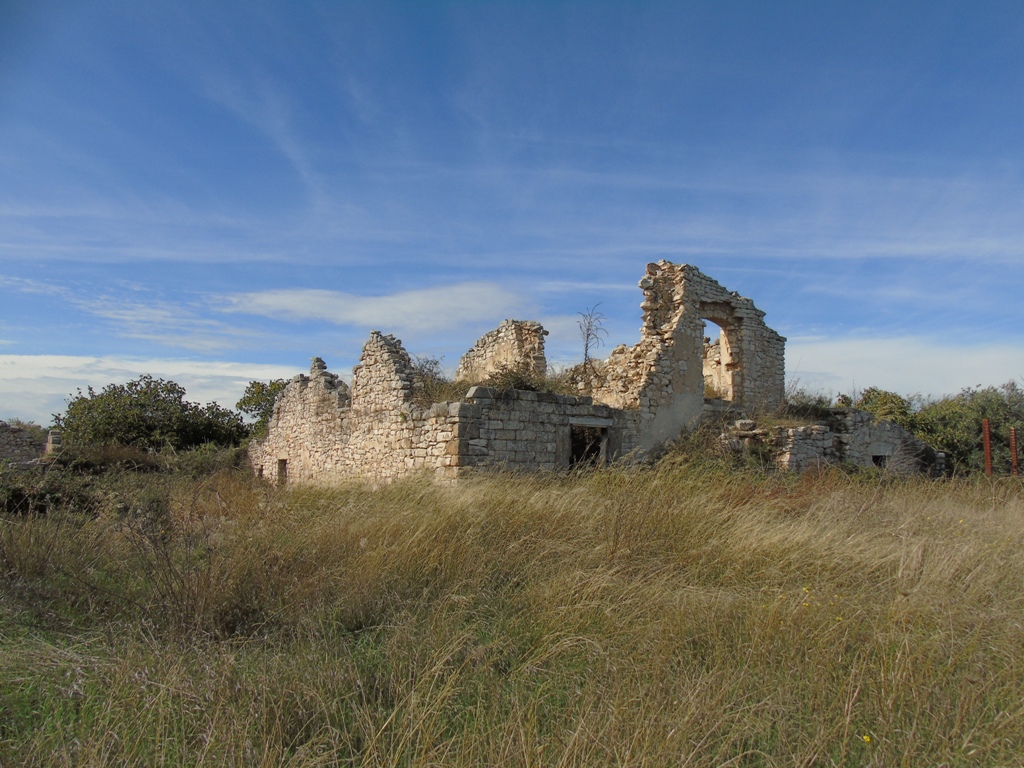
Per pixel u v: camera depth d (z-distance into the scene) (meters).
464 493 9.35
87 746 3.51
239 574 6.20
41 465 12.23
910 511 10.12
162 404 30.41
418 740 3.77
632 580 6.40
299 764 3.59
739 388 19.12
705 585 6.43
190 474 17.91
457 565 6.66
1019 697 4.25
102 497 9.99
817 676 4.41
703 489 10.33
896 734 3.84
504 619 5.64
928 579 6.28
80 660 4.61
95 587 5.96
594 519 8.03
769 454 16.09
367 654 4.96
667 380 16.92
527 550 7.11
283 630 5.45
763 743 3.82
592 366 18.06
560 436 14.51
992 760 3.67
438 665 4.41
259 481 16.27
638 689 4.29
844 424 18.38
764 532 7.71
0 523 7.48
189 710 4.04
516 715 3.95
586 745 3.61
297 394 22.73
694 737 3.71
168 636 5.16
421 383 15.77
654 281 17.61
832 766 3.58
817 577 6.64
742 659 4.78
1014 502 11.66
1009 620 5.48
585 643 5.04
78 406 29.36
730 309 19.11
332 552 7.10
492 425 13.40
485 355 21.70
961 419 23.66
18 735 3.84
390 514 8.34
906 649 4.60
